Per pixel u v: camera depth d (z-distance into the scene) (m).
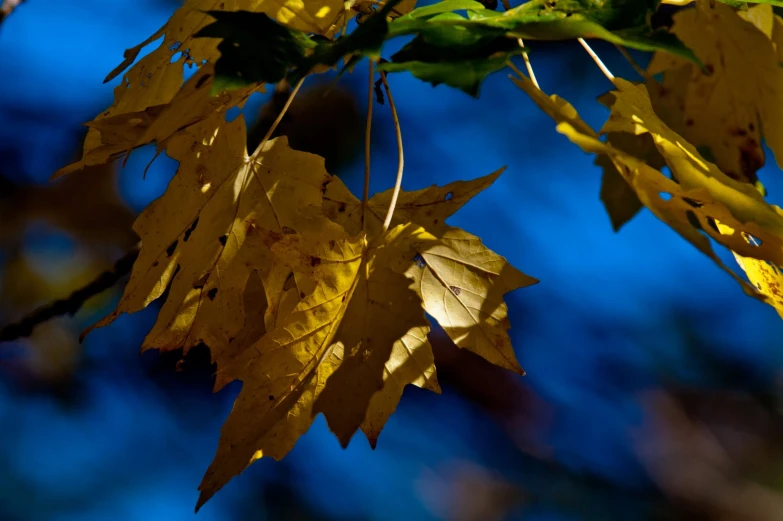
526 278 0.83
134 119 0.81
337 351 0.82
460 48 0.76
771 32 0.90
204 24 0.82
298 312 0.82
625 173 0.80
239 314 0.83
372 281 0.82
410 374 0.83
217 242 0.83
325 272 0.82
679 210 0.79
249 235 0.83
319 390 0.82
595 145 0.77
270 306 0.82
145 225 0.83
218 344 0.83
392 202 0.83
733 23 0.90
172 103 0.78
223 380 0.82
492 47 0.76
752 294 0.78
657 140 0.80
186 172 0.83
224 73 0.75
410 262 0.83
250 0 0.82
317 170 0.83
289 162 0.83
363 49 0.76
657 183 0.79
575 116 0.77
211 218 0.83
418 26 0.77
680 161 0.80
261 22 0.77
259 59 0.76
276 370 0.82
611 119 0.81
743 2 0.84
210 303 0.83
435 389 0.83
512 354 0.83
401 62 0.76
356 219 0.84
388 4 0.77
